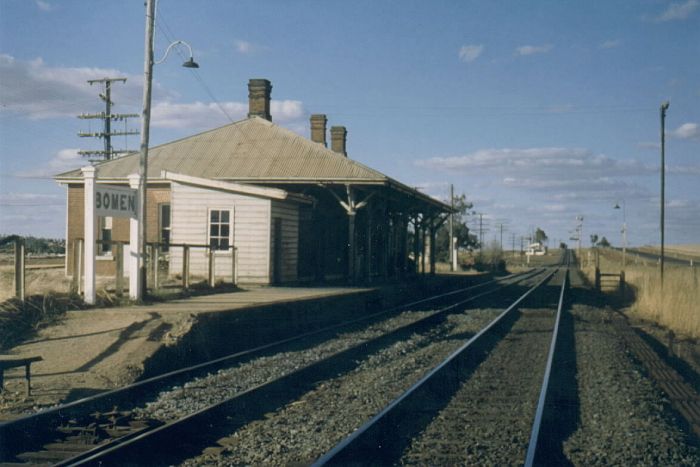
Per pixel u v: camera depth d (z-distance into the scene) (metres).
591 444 7.13
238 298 16.45
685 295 19.91
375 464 6.26
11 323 11.76
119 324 12.08
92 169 13.98
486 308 24.03
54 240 52.41
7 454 6.30
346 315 19.62
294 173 25.97
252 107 31.36
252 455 6.41
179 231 21.94
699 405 8.92
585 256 113.25
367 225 27.62
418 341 14.80
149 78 15.55
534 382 10.32
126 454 6.15
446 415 8.16
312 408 8.34
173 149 28.64
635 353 13.66
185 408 8.16
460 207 79.69
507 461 6.43
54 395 8.45
